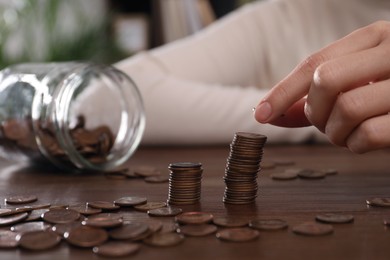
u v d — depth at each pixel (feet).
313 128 3.04
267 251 1.04
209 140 3.03
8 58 6.97
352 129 1.61
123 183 1.92
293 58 4.35
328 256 1.01
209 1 6.64
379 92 1.55
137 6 8.44
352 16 4.25
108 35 7.88
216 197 1.61
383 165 2.23
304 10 4.42
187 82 3.17
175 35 6.59
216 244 1.09
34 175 2.13
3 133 2.15
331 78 1.54
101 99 2.21
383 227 1.22
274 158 2.47
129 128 2.25
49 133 2.05
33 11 7.57
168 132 3.01
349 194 1.63
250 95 3.12
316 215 1.35
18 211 1.38
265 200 1.55
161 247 1.07
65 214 1.33
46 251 1.06
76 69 2.13
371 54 1.56
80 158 2.04
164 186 1.84
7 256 1.03
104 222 1.17
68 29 8.32
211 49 3.91
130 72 3.21
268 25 4.37
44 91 2.06
